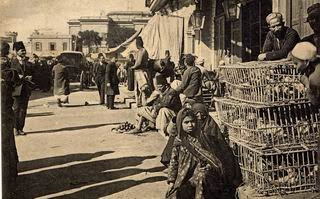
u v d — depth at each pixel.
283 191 3.80
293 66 3.81
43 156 5.70
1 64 5.07
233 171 3.67
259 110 3.89
